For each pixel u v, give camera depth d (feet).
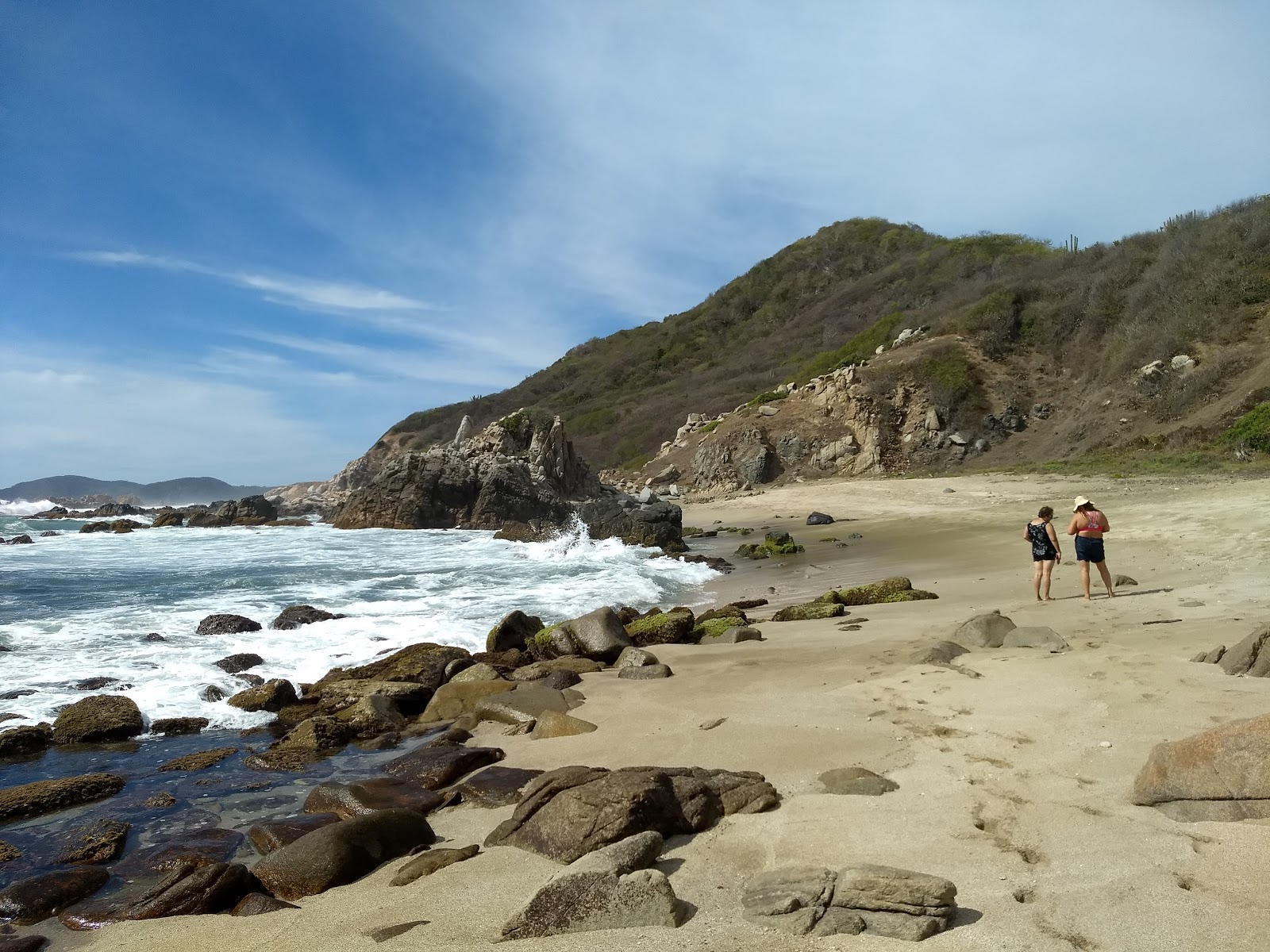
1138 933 9.11
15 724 24.16
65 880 14.19
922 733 17.47
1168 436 95.55
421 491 116.88
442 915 11.47
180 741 23.31
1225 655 19.43
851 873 10.40
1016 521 69.72
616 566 64.69
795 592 48.85
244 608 43.55
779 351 239.91
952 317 158.81
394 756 21.39
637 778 13.98
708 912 10.64
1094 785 13.55
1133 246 144.46
